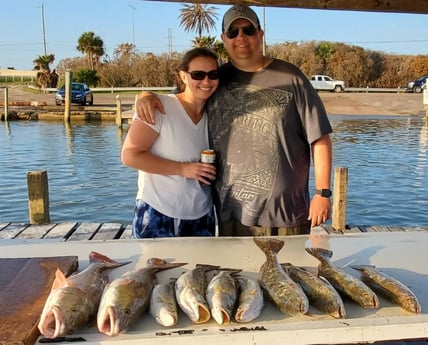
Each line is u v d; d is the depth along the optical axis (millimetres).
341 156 13719
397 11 3074
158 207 2934
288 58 43250
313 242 2543
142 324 1640
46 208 6168
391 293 1784
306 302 1692
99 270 1986
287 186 2885
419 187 9945
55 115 23109
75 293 1650
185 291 1730
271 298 1762
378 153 14211
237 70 2938
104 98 33406
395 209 8438
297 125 2887
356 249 2420
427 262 2238
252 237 2643
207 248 2441
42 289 1847
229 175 2957
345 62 41500
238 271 2064
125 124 21562
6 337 1493
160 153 2922
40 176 6027
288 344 1570
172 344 1535
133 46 48500
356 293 1770
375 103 29844
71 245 2520
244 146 2900
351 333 1596
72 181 10641
